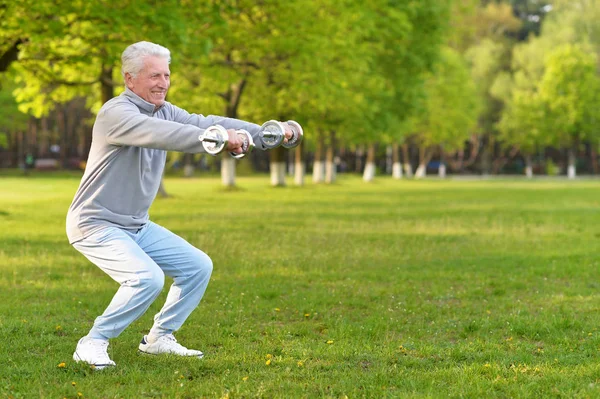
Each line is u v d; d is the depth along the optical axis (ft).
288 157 267.18
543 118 226.99
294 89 89.15
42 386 15.93
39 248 41.98
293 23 79.10
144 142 16.01
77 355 17.37
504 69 248.93
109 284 30.55
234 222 58.59
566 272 34.40
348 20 90.38
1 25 52.75
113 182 17.10
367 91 113.39
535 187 153.69
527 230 55.42
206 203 84.64
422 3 112.47
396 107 124.57
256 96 104.27
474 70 245.04
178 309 18.43
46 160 221.25
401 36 101.71
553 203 92.27
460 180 210.59
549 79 224.74
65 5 50.72
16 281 31.22
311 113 115.34
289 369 17.29
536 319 23.61
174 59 53.52
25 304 25.95
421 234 51.67
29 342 19.90
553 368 17.74
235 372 17.12
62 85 77.51
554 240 48.88
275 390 15.72
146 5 51.39
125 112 16.30
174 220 60.08
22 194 101.86
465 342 20.86
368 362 18.56
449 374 17.07
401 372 17.22
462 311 25.46
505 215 70.49
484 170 263.49
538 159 284.82
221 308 25.48
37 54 61.57
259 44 79.20
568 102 224.12
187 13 57.72
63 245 43.62
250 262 36.63
